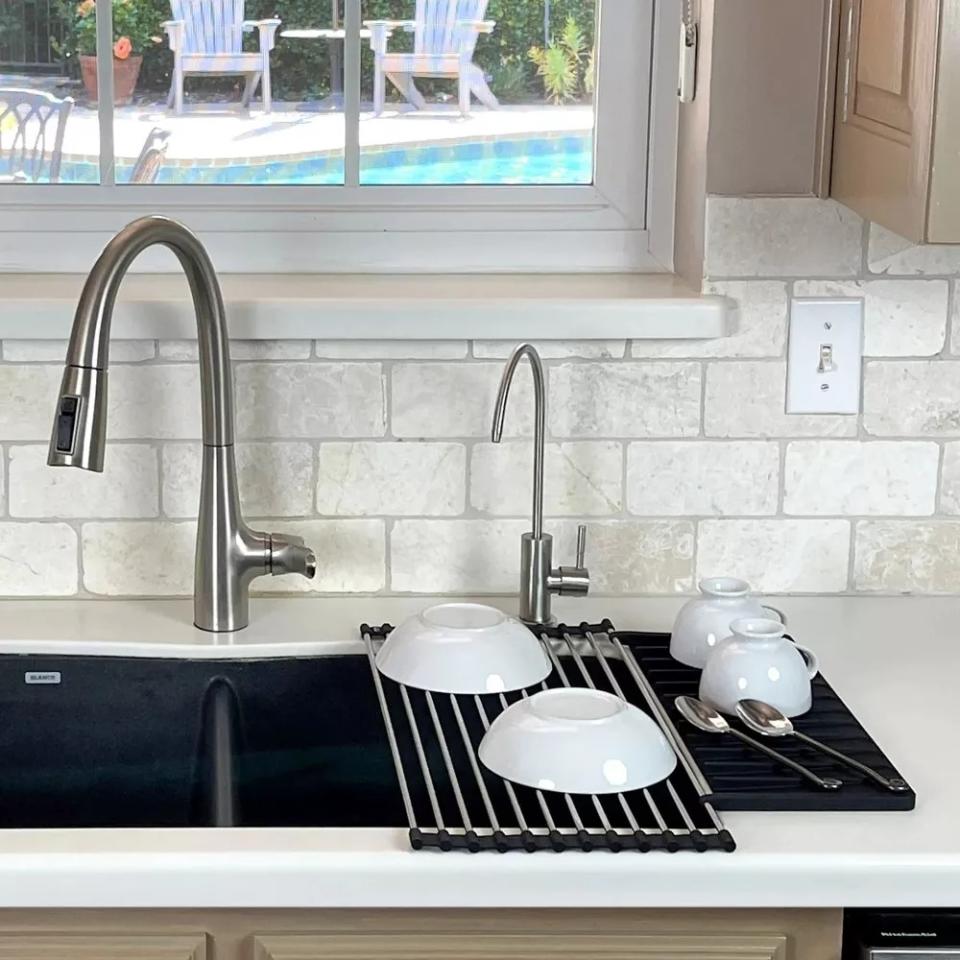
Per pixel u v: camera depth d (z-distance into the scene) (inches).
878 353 69.2
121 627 65.0
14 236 73.4
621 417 68.9
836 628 66.8
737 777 50.9
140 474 67.9
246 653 63.0
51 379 66.7
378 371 67.7
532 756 49.3
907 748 54.4
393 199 74.7
